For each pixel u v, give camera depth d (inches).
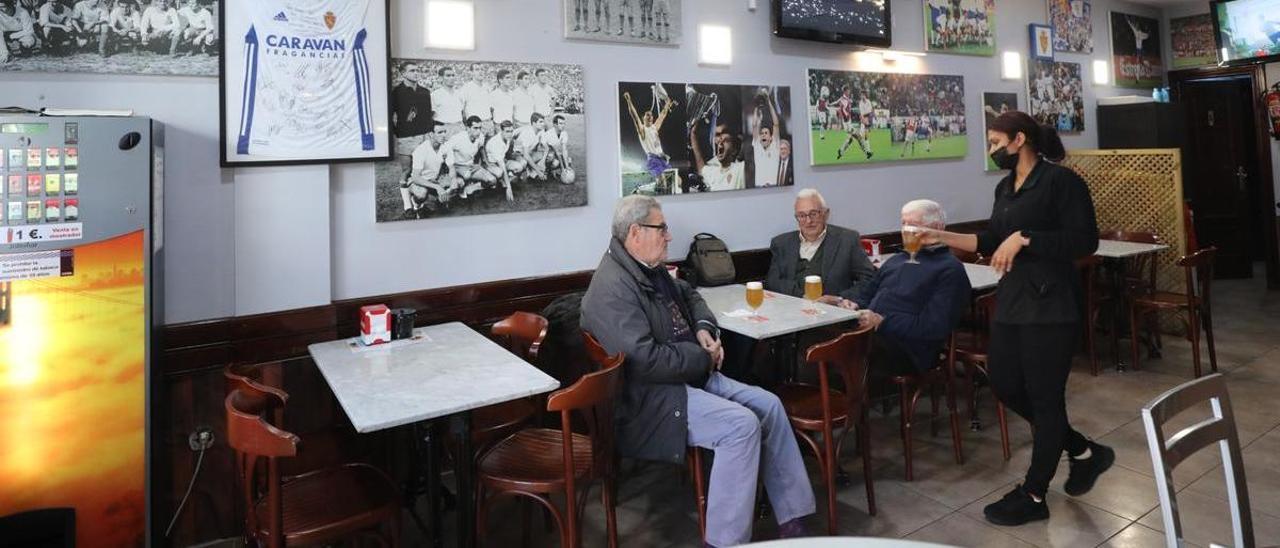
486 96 133.6
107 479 91.4
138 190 91.0
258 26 111.0
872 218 196.2
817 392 117.5
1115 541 100.3
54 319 87.4
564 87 141.6
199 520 109.5
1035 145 102.3
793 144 178.1
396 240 127.2
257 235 112.9
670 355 97.7
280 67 112.9
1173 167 214.1
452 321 131.4
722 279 154.3
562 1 141.5
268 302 114.1
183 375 107.1
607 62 148.1
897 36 196.9
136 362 92.0
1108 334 204.4
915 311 124.2
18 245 85.0
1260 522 104.0
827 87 182.4
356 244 123.7
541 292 140.7
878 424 149.8
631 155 151.2
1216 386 62.5
